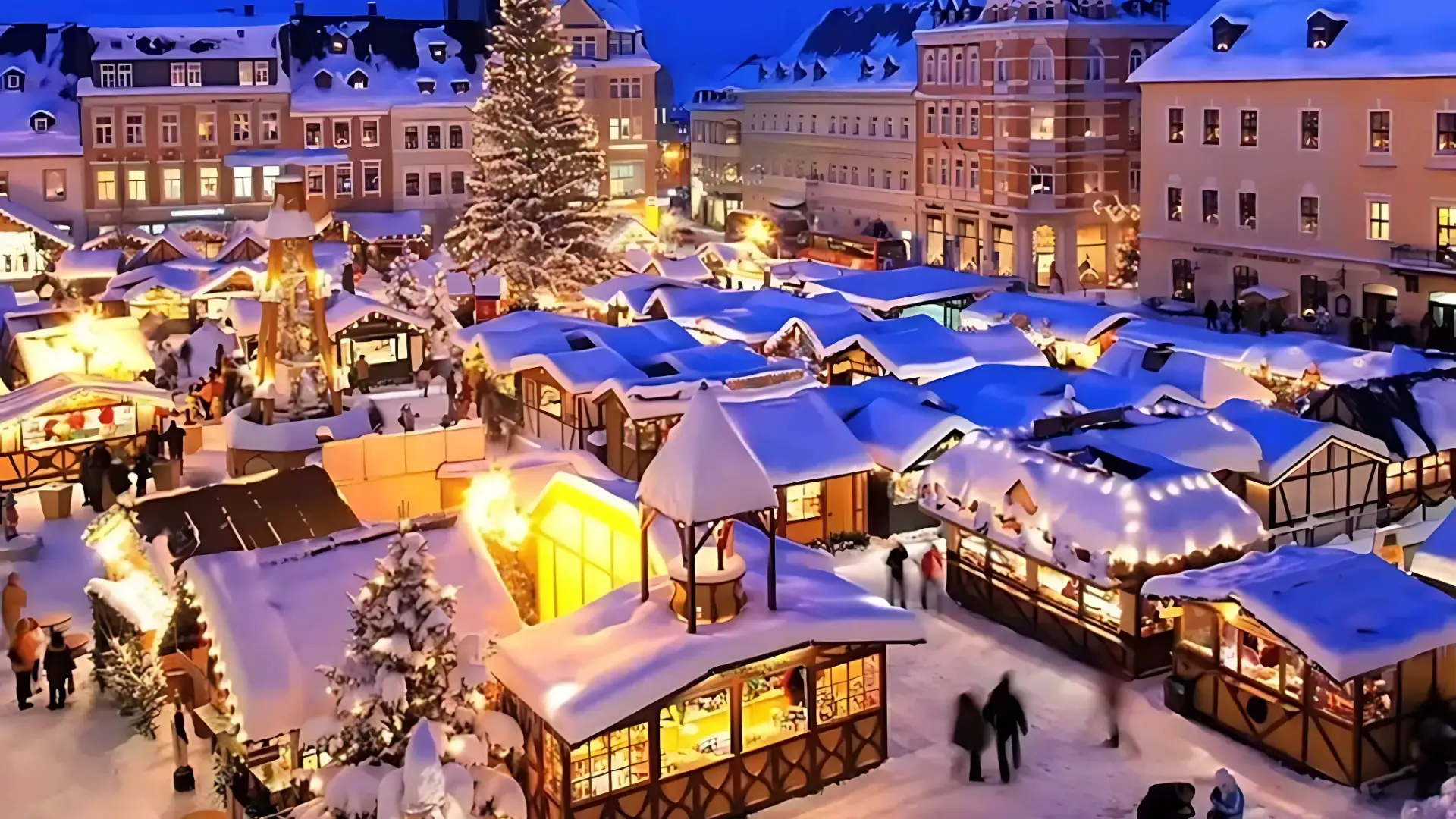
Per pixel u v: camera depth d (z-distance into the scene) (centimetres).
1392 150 5403
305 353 3547
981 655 2486
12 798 1980
